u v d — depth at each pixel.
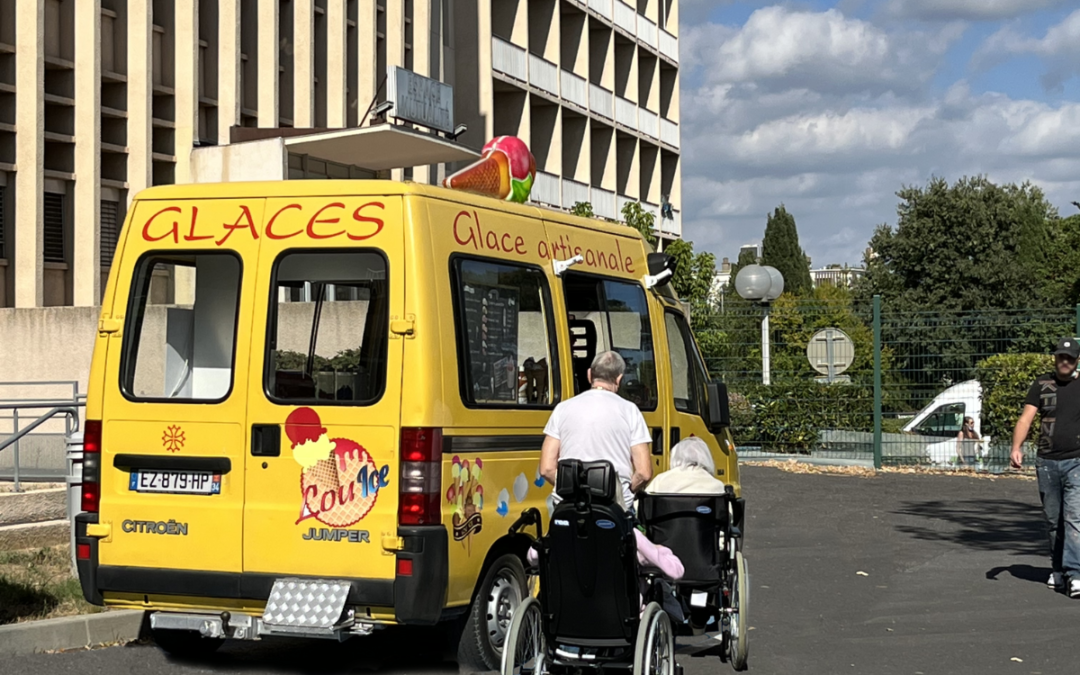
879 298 24.36
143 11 26.64
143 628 9.05
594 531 7.01
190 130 27.77
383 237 7.63
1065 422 11.14
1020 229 72.12
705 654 8.91
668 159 56.38
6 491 13.32
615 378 7.93
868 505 18.31
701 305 25.70
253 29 29.83
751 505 18.27
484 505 7.93
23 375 19.34
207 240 7.91
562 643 7.17
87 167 25.64
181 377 7.95
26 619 8.81
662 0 55.72
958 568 12.73
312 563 7.55
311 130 25.62
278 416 7.65
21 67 24.48
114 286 8.02
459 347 7.79
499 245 8.39
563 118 46.78
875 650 8.98
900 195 72.62
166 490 7.82
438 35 38.31
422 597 7.39
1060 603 10.84
